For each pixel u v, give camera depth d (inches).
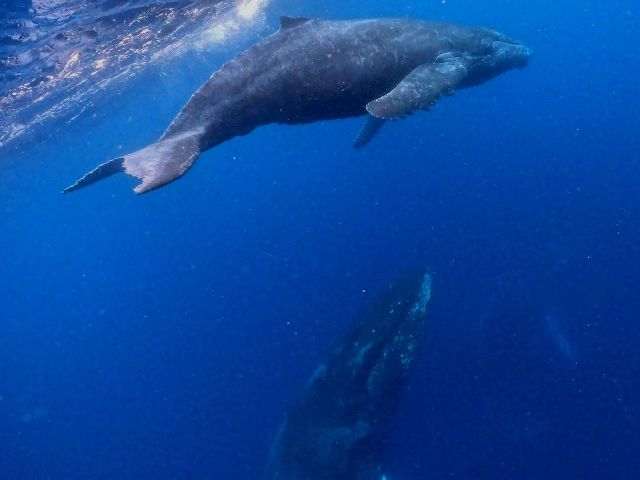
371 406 515.8
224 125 351.6
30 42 737.6
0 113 938.7
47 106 994.7
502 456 633.0
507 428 655.8
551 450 627.2
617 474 591.8
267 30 1222.9
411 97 326.0
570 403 669.9
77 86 968.3
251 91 344.2
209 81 341.7
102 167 299.3
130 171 294.8
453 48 409.1
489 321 775.7
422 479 625.6
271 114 362.9
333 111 377.1
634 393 666.2
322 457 508.7
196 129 339.6
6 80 817.5
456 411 682.2
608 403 662.5
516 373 709.3
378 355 528.7
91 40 820.6
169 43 992.9
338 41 346.9
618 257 856.9
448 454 645.9
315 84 348.8
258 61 343.0
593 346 727.7
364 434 511.2
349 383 529.0
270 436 847.7
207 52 1147.3
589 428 645.3
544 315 776.9
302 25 347.3
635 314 760.3
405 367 523.5
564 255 877.8
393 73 366.3
